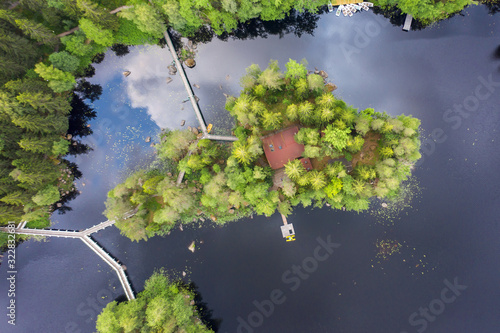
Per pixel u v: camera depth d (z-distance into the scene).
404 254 55.06
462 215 55.00
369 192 49.12
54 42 53.78
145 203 55.38
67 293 57.50
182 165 53.28
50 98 50.22
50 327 57.22
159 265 57.03
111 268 57.38
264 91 52.12
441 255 54.69
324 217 56.22
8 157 49.66
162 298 51.47
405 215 55.41
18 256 58.25
